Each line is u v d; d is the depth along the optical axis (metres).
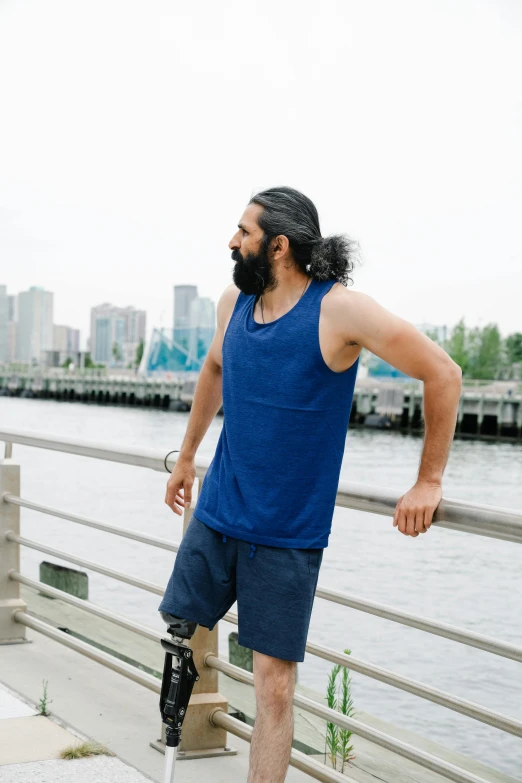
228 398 2.15
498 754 7.14
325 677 8.44
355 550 17.52
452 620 12.73
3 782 2.54
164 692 2.20
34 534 16.78
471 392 68.12
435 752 3.67
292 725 2.17
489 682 9.12
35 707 3.19
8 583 3.97
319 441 2.06
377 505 2.22
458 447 54.19
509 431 62.28
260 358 2.07
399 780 3.12
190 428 2.57
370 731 2.30
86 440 3.38
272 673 2.13
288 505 2.07
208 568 2.19
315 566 2.11
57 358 150.62
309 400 2.04
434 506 2.00
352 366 2.07
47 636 3.76
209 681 2.92
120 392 103.50
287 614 2.09
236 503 2.13
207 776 2.72
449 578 15.27
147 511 22.44
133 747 2.89
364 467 40.47
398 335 1.94
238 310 2.20
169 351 107.00
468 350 102.31
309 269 2.07
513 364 102.25
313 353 2.02
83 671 3.66
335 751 3.15
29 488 26.53
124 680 3.56
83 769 2.66
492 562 16.55
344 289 2.05
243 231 2.11
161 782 2.62
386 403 69.12
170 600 2.21
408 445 53.66
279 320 2.06
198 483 2.84
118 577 3.22
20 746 2.82
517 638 11.87
